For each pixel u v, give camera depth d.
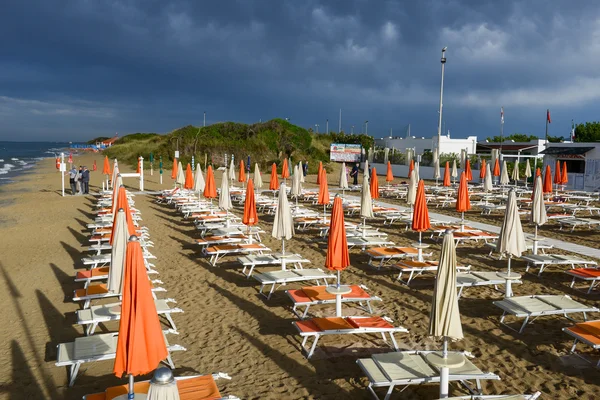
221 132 53.16
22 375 5.79
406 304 8.27
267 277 8.58
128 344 3.90
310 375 5.74
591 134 43.84
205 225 14.46
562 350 6.38
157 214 18.64
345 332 6.11
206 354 6.34
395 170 40.62
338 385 5.50
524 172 33.12
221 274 10.18
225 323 7.43
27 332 7.12
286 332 7.06
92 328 6.73
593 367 5.88
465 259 11.33
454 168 26.33
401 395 5.24
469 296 8.71
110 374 5.79
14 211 19.36
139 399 4.32
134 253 3.96
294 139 54.62
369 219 17.36
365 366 5.11
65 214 18.48
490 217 17.89
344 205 19.33
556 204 18.44
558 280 9.62
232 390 5.39
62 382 5.61
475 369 4.90
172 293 8.91
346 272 10.33
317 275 8.72
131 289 3.94
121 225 5.96
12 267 10.80
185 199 21.31
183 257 11.66
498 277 8.40
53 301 8.49
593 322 6.19
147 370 3.89
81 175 24.86
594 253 11.87
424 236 14.26
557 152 26.95
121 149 65.31
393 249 10.90
